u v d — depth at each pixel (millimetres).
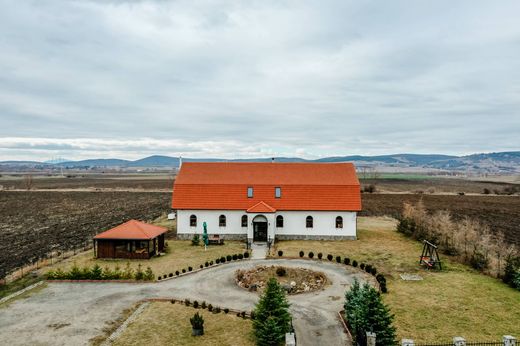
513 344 21969
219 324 28469
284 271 39562
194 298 33750
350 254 48250
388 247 51906
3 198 115875
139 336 26594
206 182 59000
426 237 54250
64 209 91188
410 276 39531
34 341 25922
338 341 25969
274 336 24812
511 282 36344
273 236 54344
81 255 48281
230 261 45312
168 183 192000
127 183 192625
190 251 50094
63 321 29047
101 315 30156
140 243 47875
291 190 57562
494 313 30156
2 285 36906
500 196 121438
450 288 35812
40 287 36500
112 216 79875
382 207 94000
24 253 49719
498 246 48438
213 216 56875
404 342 21109
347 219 56031
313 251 49719
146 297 33969
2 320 29203
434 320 28906
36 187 162250
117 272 38875
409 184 185375
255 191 57656
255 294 34656
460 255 46312
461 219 76562
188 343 25656
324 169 61094
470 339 25906
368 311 24188
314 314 30281
